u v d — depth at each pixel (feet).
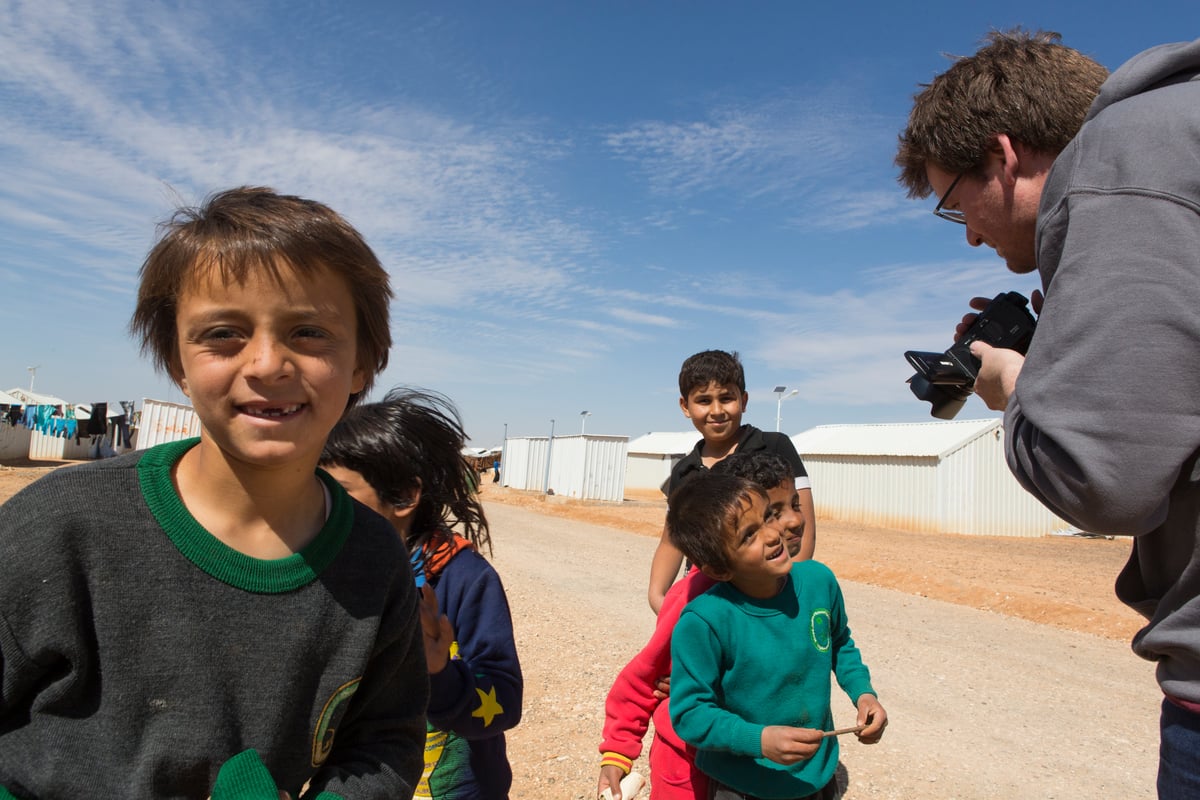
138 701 4.03
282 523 4.43
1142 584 5.67
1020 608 33.42
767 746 7.45
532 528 65.26
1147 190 4.84
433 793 7.38
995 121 6.19
